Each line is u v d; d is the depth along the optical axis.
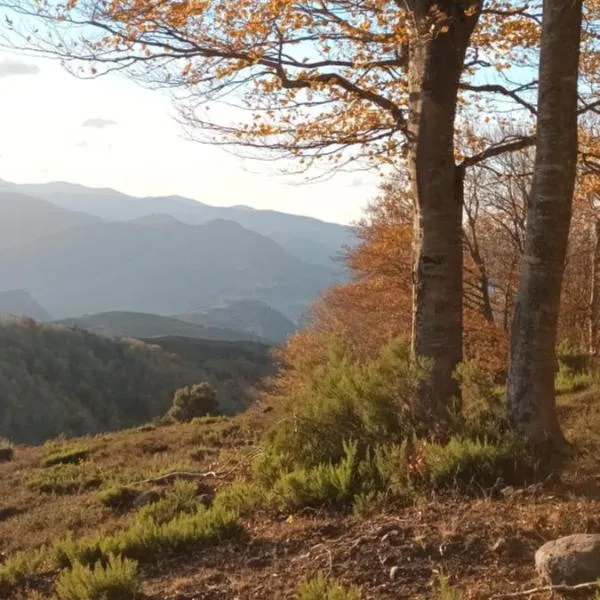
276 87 8.59
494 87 9.47
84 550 5.91
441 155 7.60
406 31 7.79
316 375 8.75
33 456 15.31
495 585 4.04
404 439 6.54
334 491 6.07
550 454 6.01
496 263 25.86
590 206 20.34
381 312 23.80
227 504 6.88
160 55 8.15
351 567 4.62
